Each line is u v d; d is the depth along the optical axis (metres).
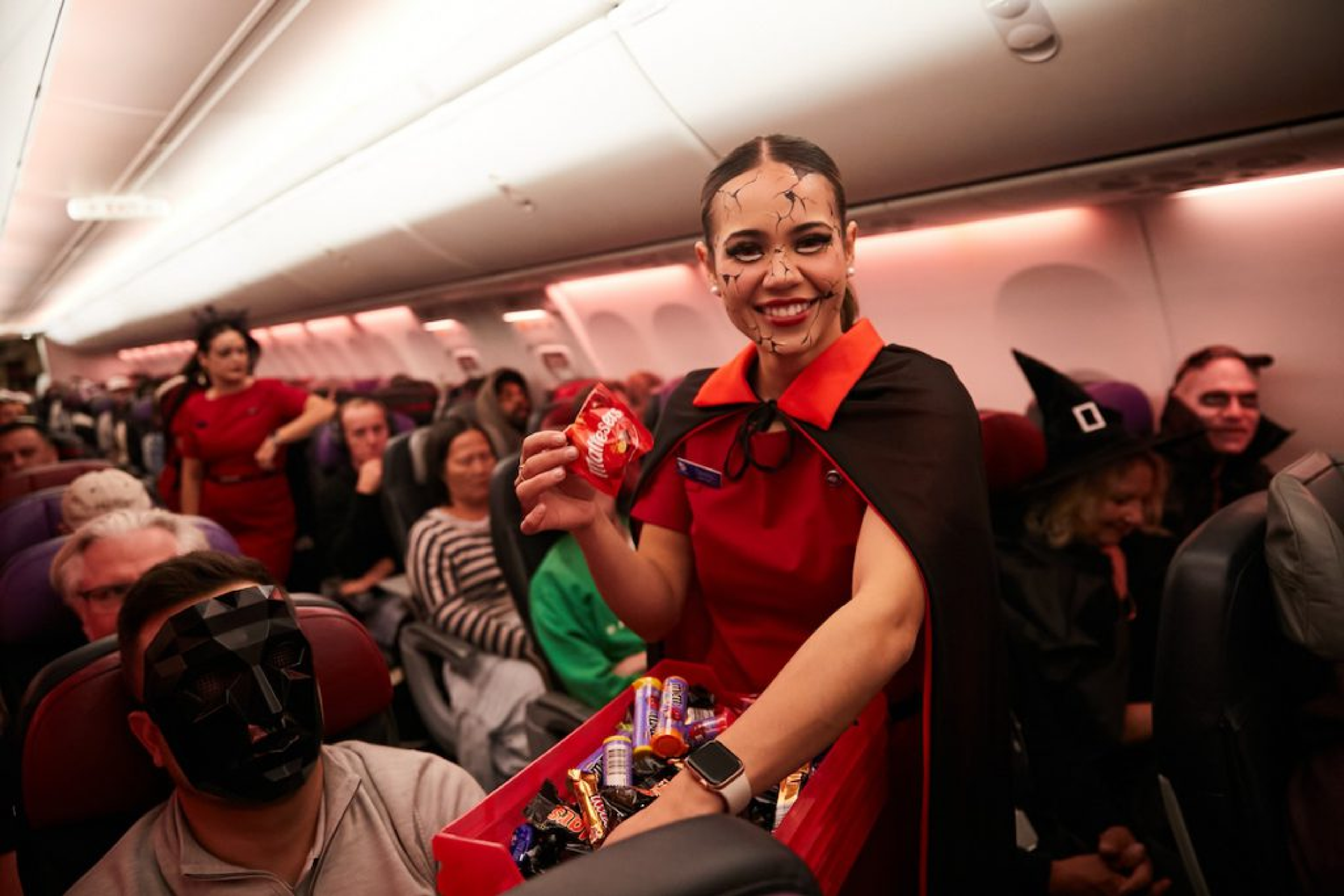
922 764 1.02
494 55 2.37
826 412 0.90
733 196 0.84
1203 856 1.21
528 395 4.97
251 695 0.88
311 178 3.88
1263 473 2.50
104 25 2.13
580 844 0.74
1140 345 2.70
